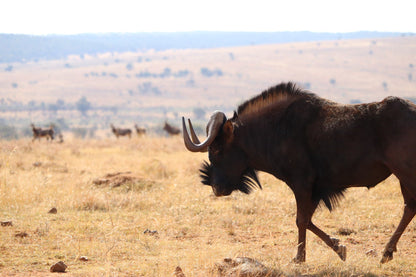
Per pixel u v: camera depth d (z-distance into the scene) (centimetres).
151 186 5150
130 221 3825
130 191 4922
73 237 3262
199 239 3362
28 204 4322
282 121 2844
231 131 2906
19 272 2497
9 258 2734
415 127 2491
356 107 2666
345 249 2736
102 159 8475
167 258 2778
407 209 2720
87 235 3322
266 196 4634
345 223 3738
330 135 2659
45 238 3189
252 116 2944
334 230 3631
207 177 3161
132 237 3291
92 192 4581
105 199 4450
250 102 2984
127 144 12156
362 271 2603
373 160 2592
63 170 6719
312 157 2745
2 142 10700
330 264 2680
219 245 3155
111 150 10756
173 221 3838
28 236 3225
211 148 3023
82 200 4331
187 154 8744
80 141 14675
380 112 2566
